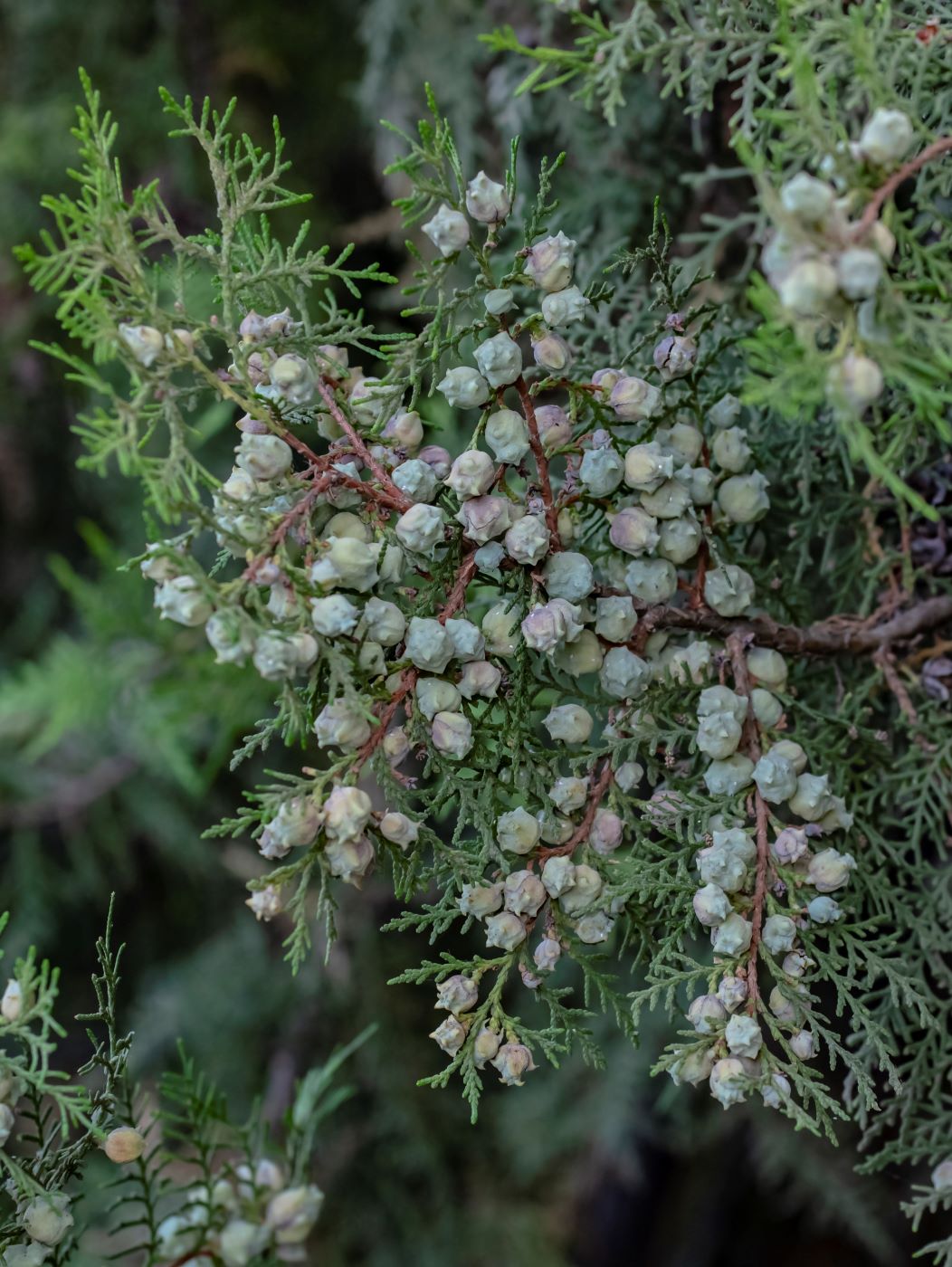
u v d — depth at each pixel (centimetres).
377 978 148
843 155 63
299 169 155
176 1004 158
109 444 67
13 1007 72
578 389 73
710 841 74
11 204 157
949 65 72
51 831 168
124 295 72
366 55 155
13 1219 74
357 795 68
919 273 66
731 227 91
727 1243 158
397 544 72
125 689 134
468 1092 71
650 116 100
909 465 83
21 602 178
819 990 110
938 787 83
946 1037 81
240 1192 79
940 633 87
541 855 73
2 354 162
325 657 69
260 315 75
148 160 153
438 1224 146
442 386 71
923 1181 126
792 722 87
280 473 70
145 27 155
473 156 115
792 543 87
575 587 72
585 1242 157
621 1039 133
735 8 75
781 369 63
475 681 71
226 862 162
